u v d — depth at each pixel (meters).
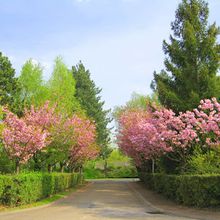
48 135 28.53
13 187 19.67
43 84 46.53
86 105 69.25
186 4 28.48
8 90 38.88
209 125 21.55
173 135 22.72
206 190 18.39
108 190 36.34
